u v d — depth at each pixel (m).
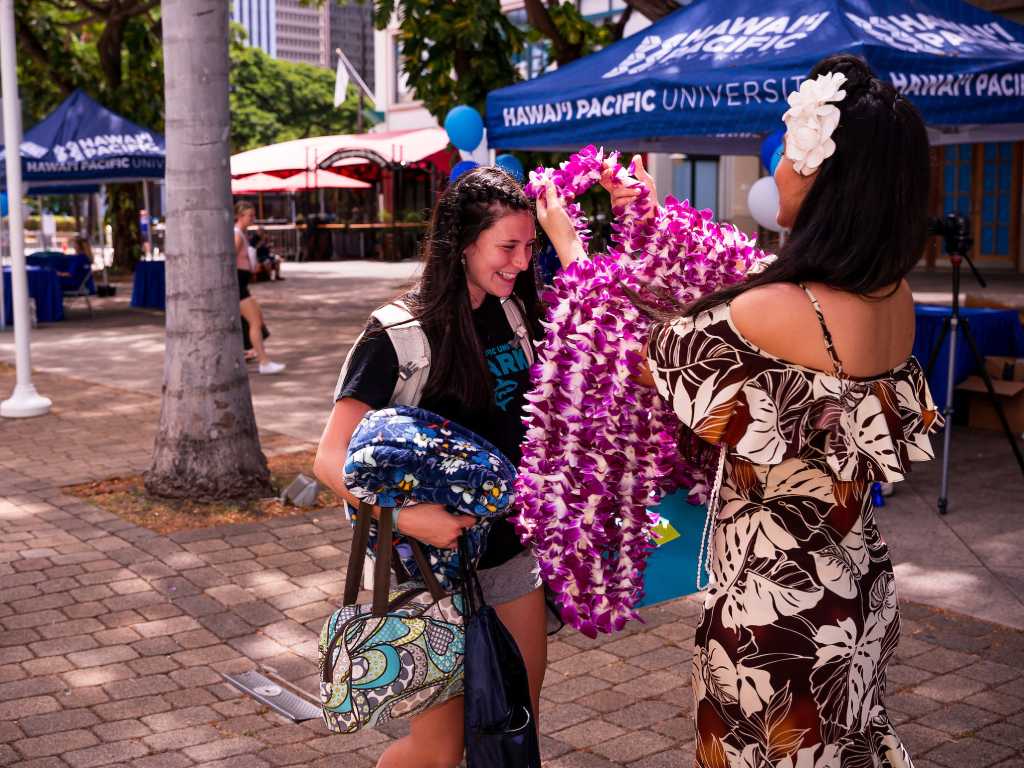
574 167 2.38
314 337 14.53
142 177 16.02
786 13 6.39
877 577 2.15
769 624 2.06
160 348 13.73
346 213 39.44
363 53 77.06
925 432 2.24
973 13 7.12
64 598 4.86
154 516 6.10
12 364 12.42
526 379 2.46
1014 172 20.14
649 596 2.65
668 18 7.21
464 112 7.02
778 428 2.02
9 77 9.07
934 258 21.17
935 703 3.69
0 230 16.14
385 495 2.15
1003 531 5.52
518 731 2.20
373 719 2.19
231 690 3.96
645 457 2.29
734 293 2.06
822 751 2.08
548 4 13.05
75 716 3.74
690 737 3.54
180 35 6.19
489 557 2.41
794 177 2.09
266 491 6.48
